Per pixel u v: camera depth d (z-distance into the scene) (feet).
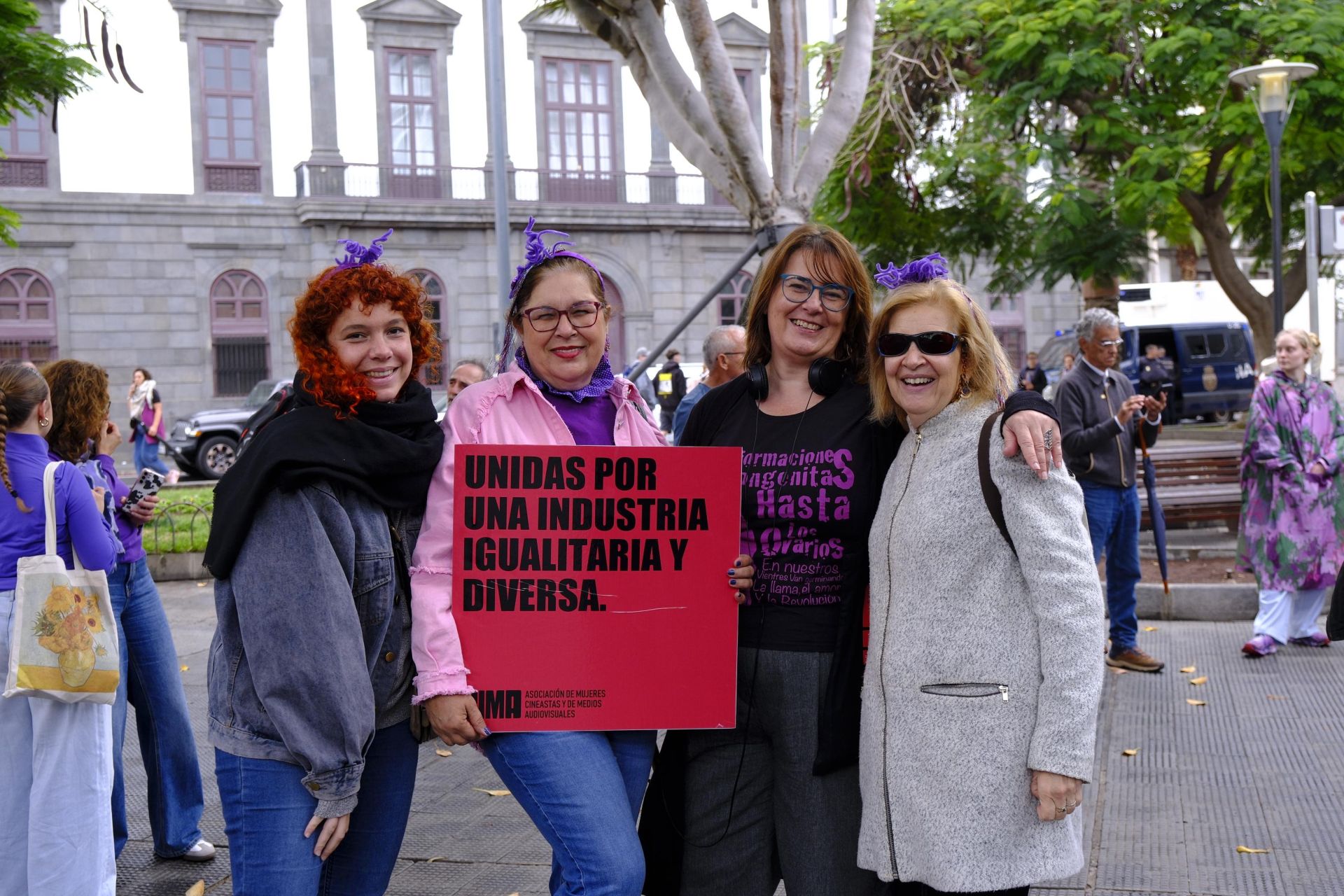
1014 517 7.92
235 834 8.43
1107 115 46.93
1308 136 45.75
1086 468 22.39
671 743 9.69
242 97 91.45
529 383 9.37
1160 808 15.55
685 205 100.12
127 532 14.20
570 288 9.35
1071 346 90.79
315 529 8.27
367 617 8.66
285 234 92.53
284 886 8.24
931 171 51.42
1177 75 46.19
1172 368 89.30
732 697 9.12
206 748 19.63
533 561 8.92
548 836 8.76
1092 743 7.73
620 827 8.62
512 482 8.90
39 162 86.48
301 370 8.77
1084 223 47.37
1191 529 37.42
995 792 7.95
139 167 88.99
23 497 11.60
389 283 8.77
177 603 34.06
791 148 25.43
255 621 8.16
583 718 8.93
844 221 51.75
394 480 8.75
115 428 14.92
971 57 50.85
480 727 8.69
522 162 97.25
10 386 11.77
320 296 8.63
